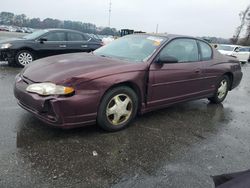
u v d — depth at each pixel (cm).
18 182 268
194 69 500
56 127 359
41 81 356
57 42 977
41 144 346
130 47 475
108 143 364
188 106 577
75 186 270
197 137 414
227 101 657
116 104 393
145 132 413
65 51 997
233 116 538
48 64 402
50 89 340
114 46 499
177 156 347
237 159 352
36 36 961
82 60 412
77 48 1021
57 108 338
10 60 910
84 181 279
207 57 547
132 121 454
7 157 309
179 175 304
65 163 308
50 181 274
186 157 346
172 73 455
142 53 447
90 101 356
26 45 917
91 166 306
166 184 286
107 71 374
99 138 377
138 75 405
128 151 348
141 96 422
